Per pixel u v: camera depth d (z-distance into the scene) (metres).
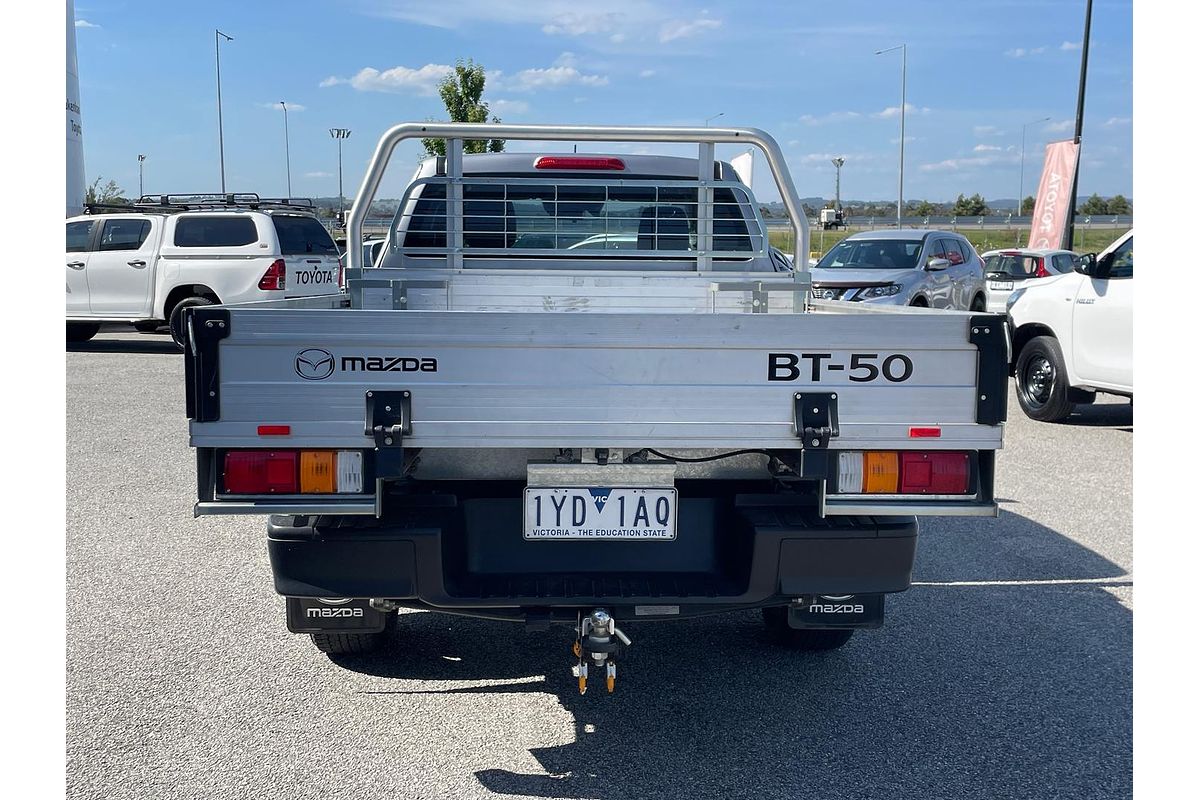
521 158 5.29
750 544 3.43
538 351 3.07
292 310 3.03
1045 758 3.50
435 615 4.91
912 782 3.34
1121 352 9.20
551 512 3.38
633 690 4.06
